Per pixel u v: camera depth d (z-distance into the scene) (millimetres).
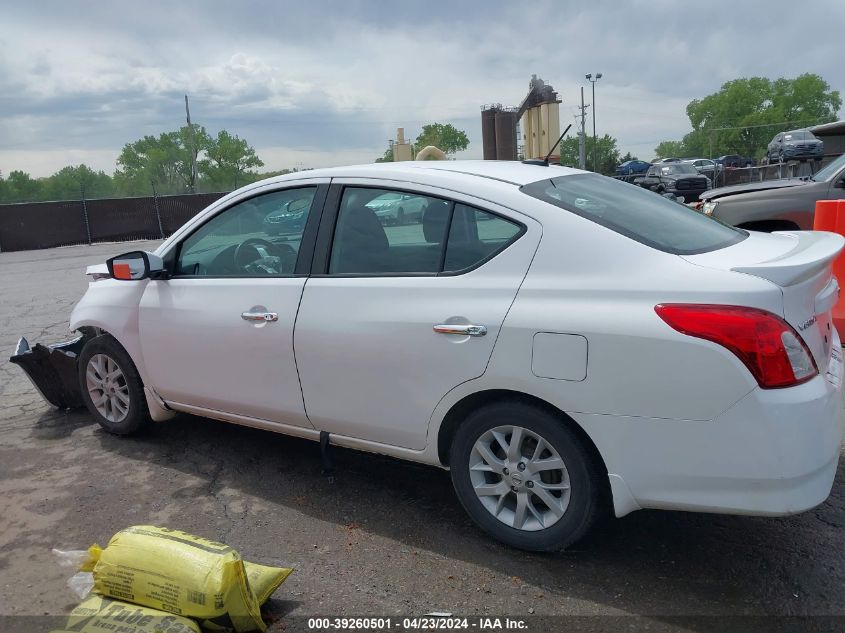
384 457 4477
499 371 3098
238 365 4004
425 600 2988
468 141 97812
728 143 111312
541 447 3137
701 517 3576
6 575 3281
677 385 2746
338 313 3572
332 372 3615
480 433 3273
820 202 6383
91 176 89062
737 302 2697
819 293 3057
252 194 4102
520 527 3260
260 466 4402
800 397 2682
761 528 3447
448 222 3387
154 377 4488
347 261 3662
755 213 8312
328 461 3857
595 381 2893
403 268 3479
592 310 2920
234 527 3660
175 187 85812
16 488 4207
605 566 3176
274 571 2984
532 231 3156
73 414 5500
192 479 4250
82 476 4340
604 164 84562
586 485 3039
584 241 3045
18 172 86062
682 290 2793
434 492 3982
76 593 3084
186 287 4258
